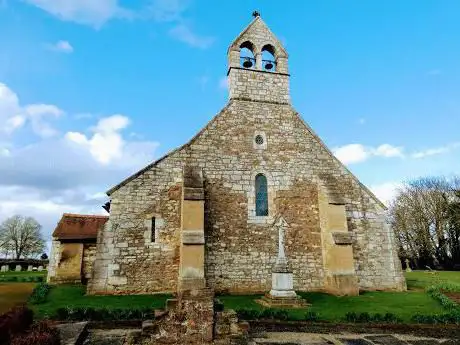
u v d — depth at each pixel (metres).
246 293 16.22
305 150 18.89
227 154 17.84
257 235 17.09
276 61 20.38
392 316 11.65
